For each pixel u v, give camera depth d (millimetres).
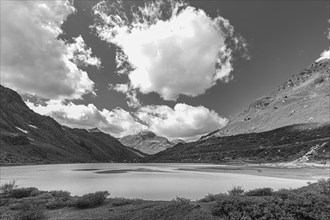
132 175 67938
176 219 13555
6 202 19203
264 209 14617
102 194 18781
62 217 14469
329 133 171875
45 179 56406
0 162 165625
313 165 89500
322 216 14805
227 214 14453
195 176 63031
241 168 97812
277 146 167875
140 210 15094
